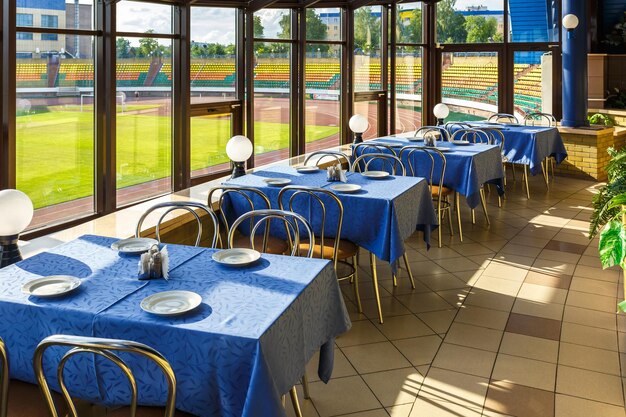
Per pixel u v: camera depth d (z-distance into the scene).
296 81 6.67
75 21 4.46
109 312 1.82
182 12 5.38
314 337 2.14
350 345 3.07
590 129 7.45
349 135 7.27
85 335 1.81
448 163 5.09
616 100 8.80
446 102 8.46
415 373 2.77
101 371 1.79
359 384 2.68
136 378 1.77
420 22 8.12
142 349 1.46
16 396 1.82
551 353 2.96
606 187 3.19
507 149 6.57
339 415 2.43
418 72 8.23
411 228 3.80
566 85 7.62
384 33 7.47
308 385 2.66
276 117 6.60
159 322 1.75
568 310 3.49
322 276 2.22
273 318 1.78
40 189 4.39
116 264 2.29
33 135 4.27
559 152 6.95
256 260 2.30
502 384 2.66
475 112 8.51
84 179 4.75
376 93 7.52
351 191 3.63
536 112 7.72
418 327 3.29
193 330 1.70
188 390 1.73
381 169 5.39
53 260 2.33
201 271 2.21
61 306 1.86
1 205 2.30
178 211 3.77
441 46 8.30
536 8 8.15
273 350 1.75
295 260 2.34
